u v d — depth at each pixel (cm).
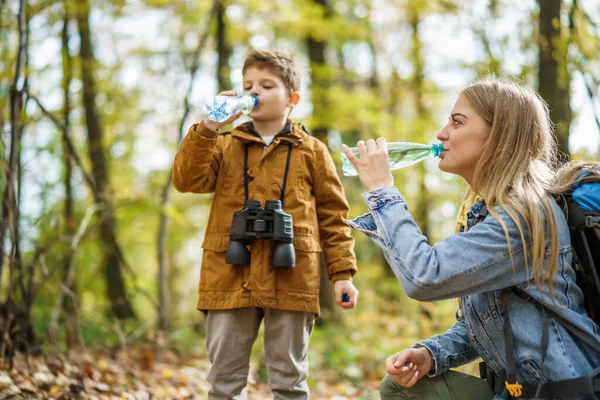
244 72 294
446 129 216
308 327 281
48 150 731
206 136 265
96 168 894
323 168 290
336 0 982
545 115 211
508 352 190
